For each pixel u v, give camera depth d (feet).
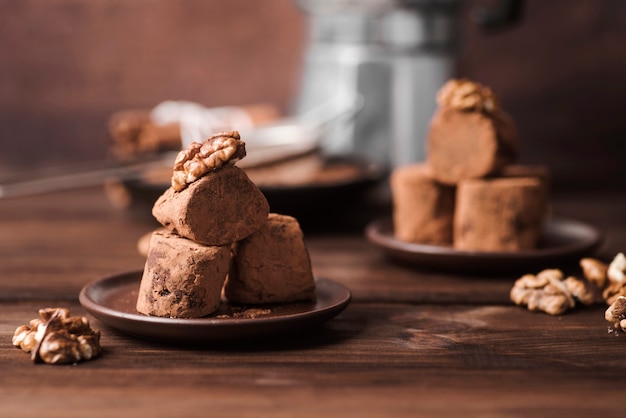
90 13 3.65
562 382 1.87
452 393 1.83
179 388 1.84
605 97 3.54
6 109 3.70
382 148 3.03
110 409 1.77
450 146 2.48
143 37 3.66
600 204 3.18
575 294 2.21
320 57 3.06
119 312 1.97
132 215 3.02
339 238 2.79
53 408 1.78
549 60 3.53
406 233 2.55
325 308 2.00
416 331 2.08
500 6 3.02
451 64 3.04
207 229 2.00
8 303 2.24
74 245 2.68
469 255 2.36
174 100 3.68
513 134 2.50
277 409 1.78
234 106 3.67
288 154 2.85
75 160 3.73
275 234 2.08
